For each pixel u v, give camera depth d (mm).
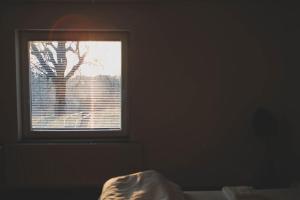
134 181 2221
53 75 3830
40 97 3857
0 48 3629
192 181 3818
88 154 3688
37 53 3801
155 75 3719
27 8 3600
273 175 3643
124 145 3697
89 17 3633
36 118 3879
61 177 3697
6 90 3674
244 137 3807
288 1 3650
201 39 3705
